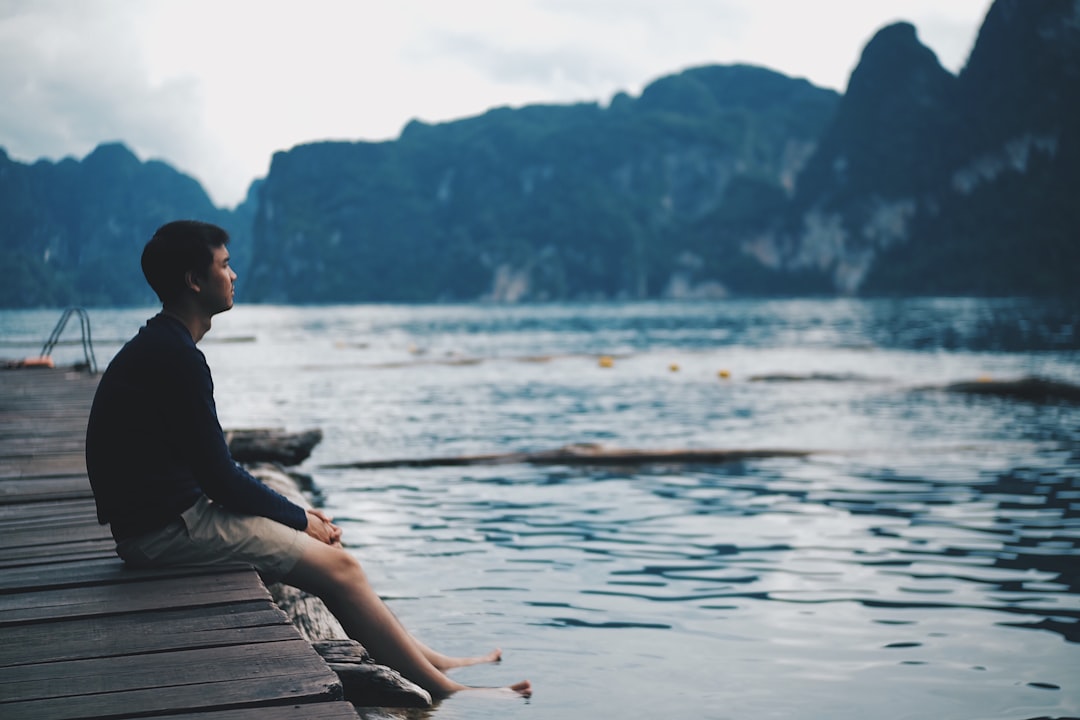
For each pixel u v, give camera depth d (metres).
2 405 12.23
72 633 3.22
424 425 16.16
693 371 28.34
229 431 11.19
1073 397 18.64
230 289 3.77
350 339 58.56
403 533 7.88
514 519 8.45
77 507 5.71
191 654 3.04
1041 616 5.40
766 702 4.07
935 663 4.61
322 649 3.90
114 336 37.50
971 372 25.84
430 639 5.05
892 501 9.07
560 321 92.19
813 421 15.86
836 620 5.36
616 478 10.66
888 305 127.56
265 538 3.83
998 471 10.75
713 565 6.69
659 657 4.71
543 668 4.53
